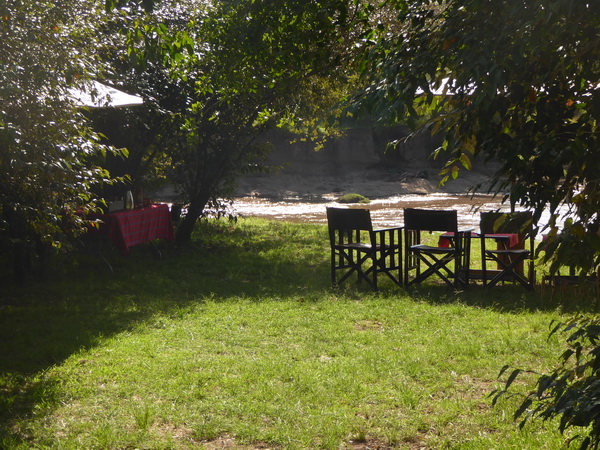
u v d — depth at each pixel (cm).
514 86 281
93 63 738
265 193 4088
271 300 941
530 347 673
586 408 255
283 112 747
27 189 666
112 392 565
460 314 846
